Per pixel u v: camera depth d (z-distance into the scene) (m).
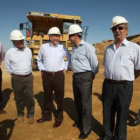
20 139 3.98
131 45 3.18
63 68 4.40
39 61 4.46
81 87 3.86
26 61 4.38
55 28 4.18
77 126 4.52
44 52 4.27
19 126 4.52
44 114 4.73
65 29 12.34
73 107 5.81
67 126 4.54
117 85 3.32
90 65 3.79
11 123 4.66
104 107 3.67
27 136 4.10
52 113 5.30
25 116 5.04
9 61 4.34
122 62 3.20
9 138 4.01
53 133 4.23
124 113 3.38
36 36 12.22
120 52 3.23
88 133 4.06
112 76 3.34
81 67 3.78
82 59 3.75
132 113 5.30
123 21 3.10
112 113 3.69
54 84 4.34
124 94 3.29
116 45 3.32
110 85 3.42
